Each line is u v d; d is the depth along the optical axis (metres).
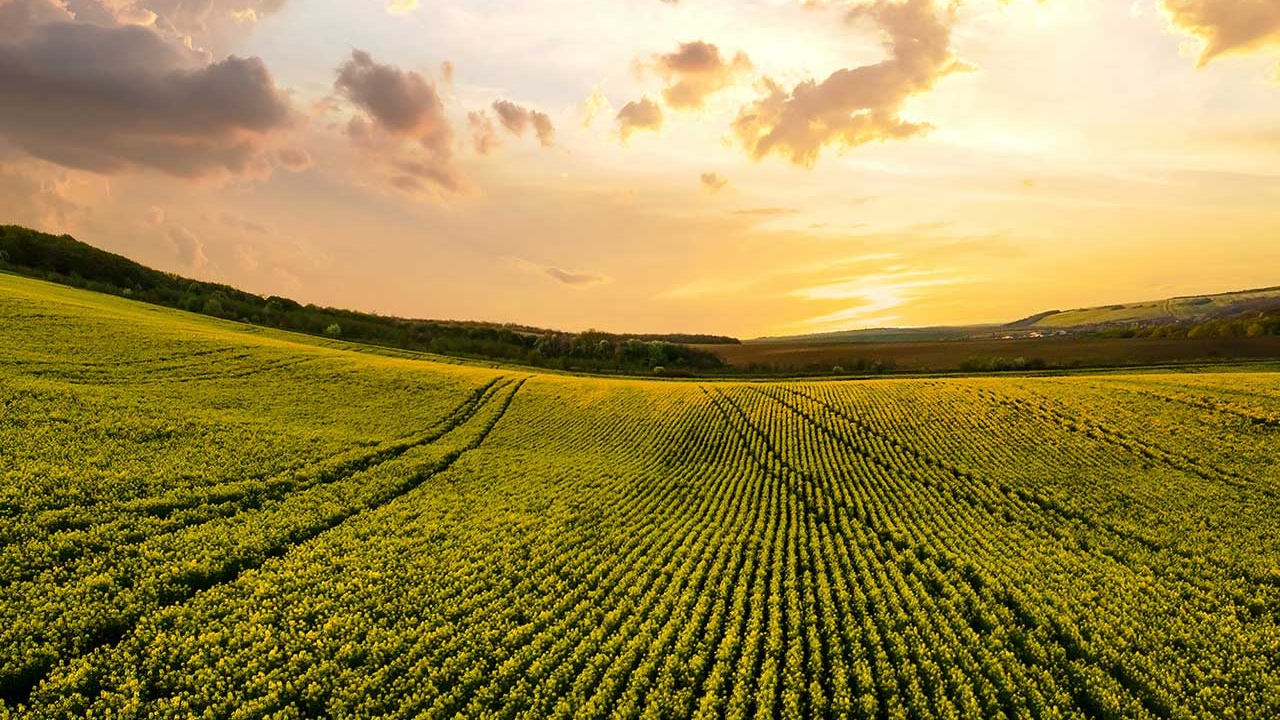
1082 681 19.20
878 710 17.61
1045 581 25.72
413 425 45.91
